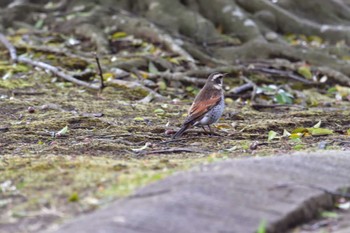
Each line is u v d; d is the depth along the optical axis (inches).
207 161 418.0
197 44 837.8
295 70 784.9
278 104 693.9
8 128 546.6
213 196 342.3
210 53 820.0
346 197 367.9
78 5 893.2
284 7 917.8
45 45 810.2
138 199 342.6
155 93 689.6
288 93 724.7
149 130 556.7
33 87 698.2
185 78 729.6
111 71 737.0
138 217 320.5
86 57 780.6
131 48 812.0
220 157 442.9
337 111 653.3
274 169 386.9
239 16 862.5
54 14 883.4
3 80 708.7
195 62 783.1
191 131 553.0
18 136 522.6
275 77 773.9
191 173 374.3
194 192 344.8
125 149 486.3
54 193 366.6
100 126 562.3
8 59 770.2
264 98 716.7
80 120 570.9
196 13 863.1
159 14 863.1
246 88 725.9
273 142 518.9
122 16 858.8
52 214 341.4
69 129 549.3
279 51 816.9
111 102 657.6
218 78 550.0
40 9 893.8
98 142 501.4
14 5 892.6
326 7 931.3
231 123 589.6
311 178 378.3
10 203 358.6
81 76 730.2
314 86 765.9
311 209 347.6
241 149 489.4
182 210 327.9
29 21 882.8
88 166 410.3
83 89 703.1
